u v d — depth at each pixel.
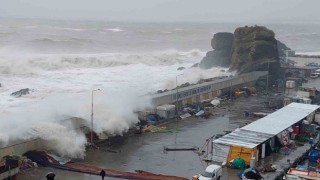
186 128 44.41
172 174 31.23
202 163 33.88
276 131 38.22
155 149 37.31
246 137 36.25
